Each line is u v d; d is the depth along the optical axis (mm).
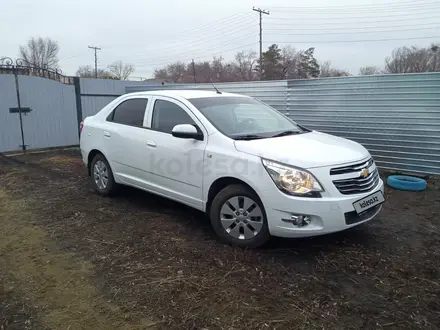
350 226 3598
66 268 3484
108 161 5477
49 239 4160
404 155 7461
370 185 3822
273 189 3500
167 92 4961
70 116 11305
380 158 7801
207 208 4160
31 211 5102
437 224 4758
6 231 4410
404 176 6980
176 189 4465
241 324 2654
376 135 7742
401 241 4160
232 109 4676
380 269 3479
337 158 3666
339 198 3488
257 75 43625
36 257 3725
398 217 5004
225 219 3932
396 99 7355
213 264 3508
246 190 3734
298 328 2619
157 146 4605
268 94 9211
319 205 3410
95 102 11875
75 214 4938
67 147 11320
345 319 2732
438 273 3426
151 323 2666
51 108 10812
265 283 3193
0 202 5539
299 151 3701
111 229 4414
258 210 3688
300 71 45000
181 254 3719
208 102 4637
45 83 10609
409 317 2768
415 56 39938
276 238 4117
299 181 3443
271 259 3623
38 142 10625
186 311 2799
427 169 7211
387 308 2875
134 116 5164
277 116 5086
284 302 2924
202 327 2619
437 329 2637
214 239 4094
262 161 3600
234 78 44188
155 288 3102
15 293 3078
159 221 4672
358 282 3246
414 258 3732
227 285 3146
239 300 2936
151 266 3477
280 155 3582
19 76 10055
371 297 3020
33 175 7367
